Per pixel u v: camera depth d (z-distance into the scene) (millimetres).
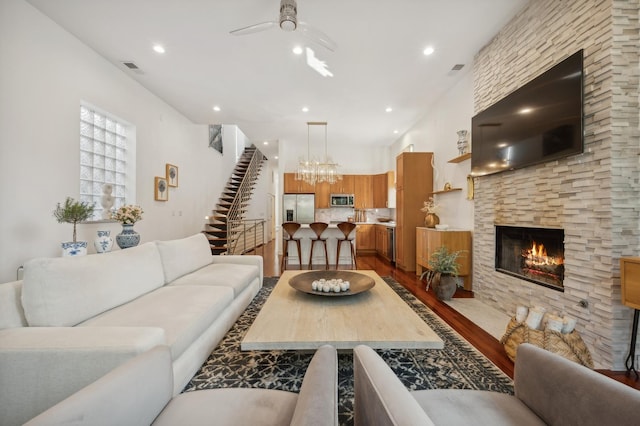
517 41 2660
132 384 856
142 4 2480
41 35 2609
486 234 3277
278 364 1982
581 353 1755
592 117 1992
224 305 2307
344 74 3705
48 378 1207
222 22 2709
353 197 7566
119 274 2043
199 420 919
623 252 1861
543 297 2438
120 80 3654
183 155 5418
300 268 5371
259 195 9742
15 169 2422
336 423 655
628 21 1872
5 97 2342
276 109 4984
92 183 3471
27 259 2516
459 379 1810
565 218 2211
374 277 2953
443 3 2477
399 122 5684
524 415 930
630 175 1878
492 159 2984
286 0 2113
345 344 1533
